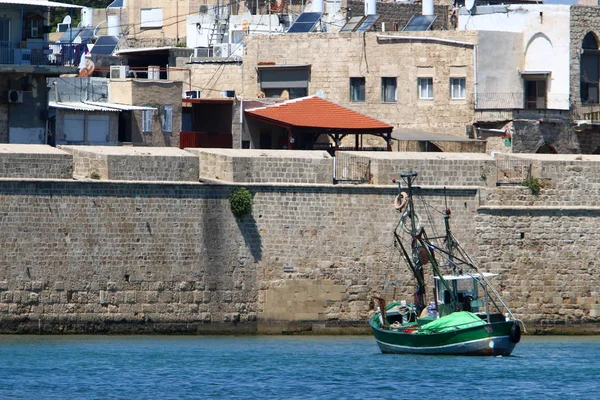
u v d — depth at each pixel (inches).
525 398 7460.6
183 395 7411.4
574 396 7529.5
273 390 7564.0
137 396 7377.0
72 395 7377.0
